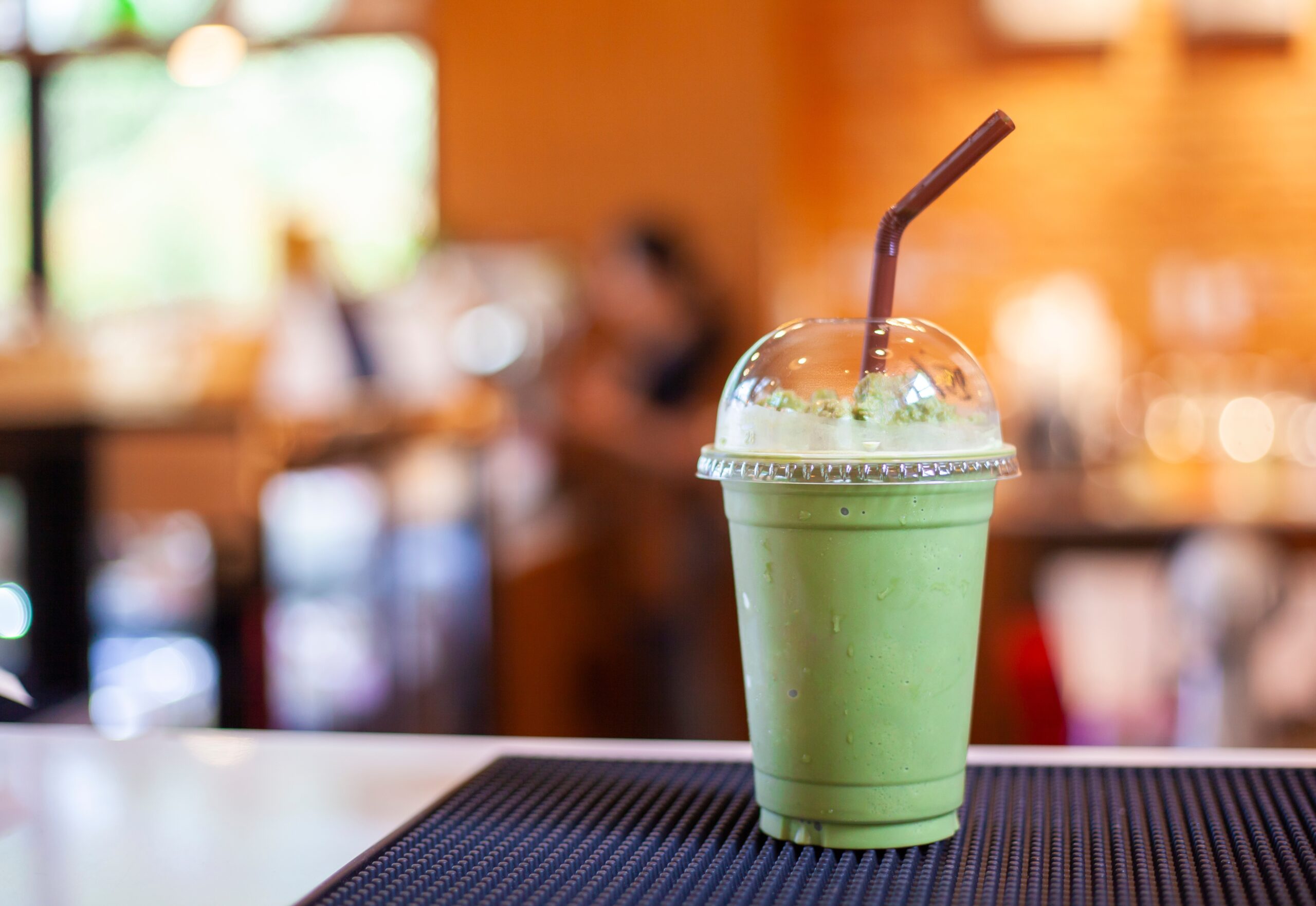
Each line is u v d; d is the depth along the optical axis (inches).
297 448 121.6
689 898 22.8
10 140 216.4
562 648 142.0
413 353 158.4
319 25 206.5
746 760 32.4
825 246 207.6
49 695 108.7
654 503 147.3
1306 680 122.0
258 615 122.2
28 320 190.9
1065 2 196.7
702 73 183.9
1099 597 142.7
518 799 28.9
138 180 217.0
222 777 31.8
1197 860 23.9
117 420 115.3
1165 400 148.7
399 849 25.5
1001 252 200.8
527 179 188.4
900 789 25.6
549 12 187.2
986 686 110.0
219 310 209.9
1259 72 193.8
